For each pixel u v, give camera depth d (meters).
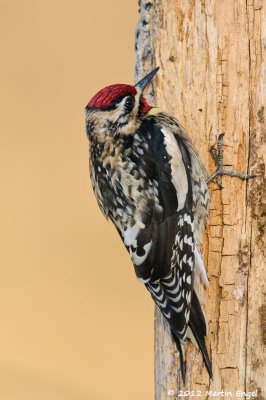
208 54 9.87
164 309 9.52
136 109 9.87
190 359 9.55
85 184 18.38
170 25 9.99
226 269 9.69
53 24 19.73
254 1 9.79
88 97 19.02
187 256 9.59
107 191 9.97
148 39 10.28
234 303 9.62
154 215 9.66
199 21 9.88
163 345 9.91
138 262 9.70
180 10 9.95
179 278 9.53
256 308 9.60
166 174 9.66
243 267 9.66
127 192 9.75
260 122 9.75
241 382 9.55
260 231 9.68
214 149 9.84
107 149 9.88
